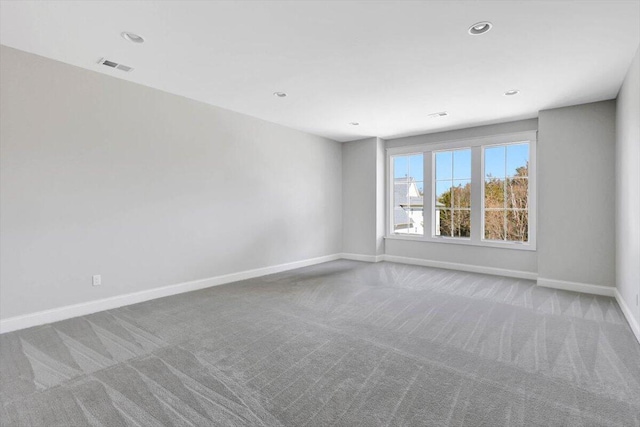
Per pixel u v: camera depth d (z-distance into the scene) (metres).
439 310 3.38
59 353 2.40
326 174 6.28
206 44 2.72
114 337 2.69
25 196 2.89
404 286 4.38
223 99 4.12
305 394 1.90
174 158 3.98
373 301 3.69
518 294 3.98
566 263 4.21
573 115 4.16
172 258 3.97
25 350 2.45
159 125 3.83
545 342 2.60
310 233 5.93
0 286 2.77
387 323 3.01
